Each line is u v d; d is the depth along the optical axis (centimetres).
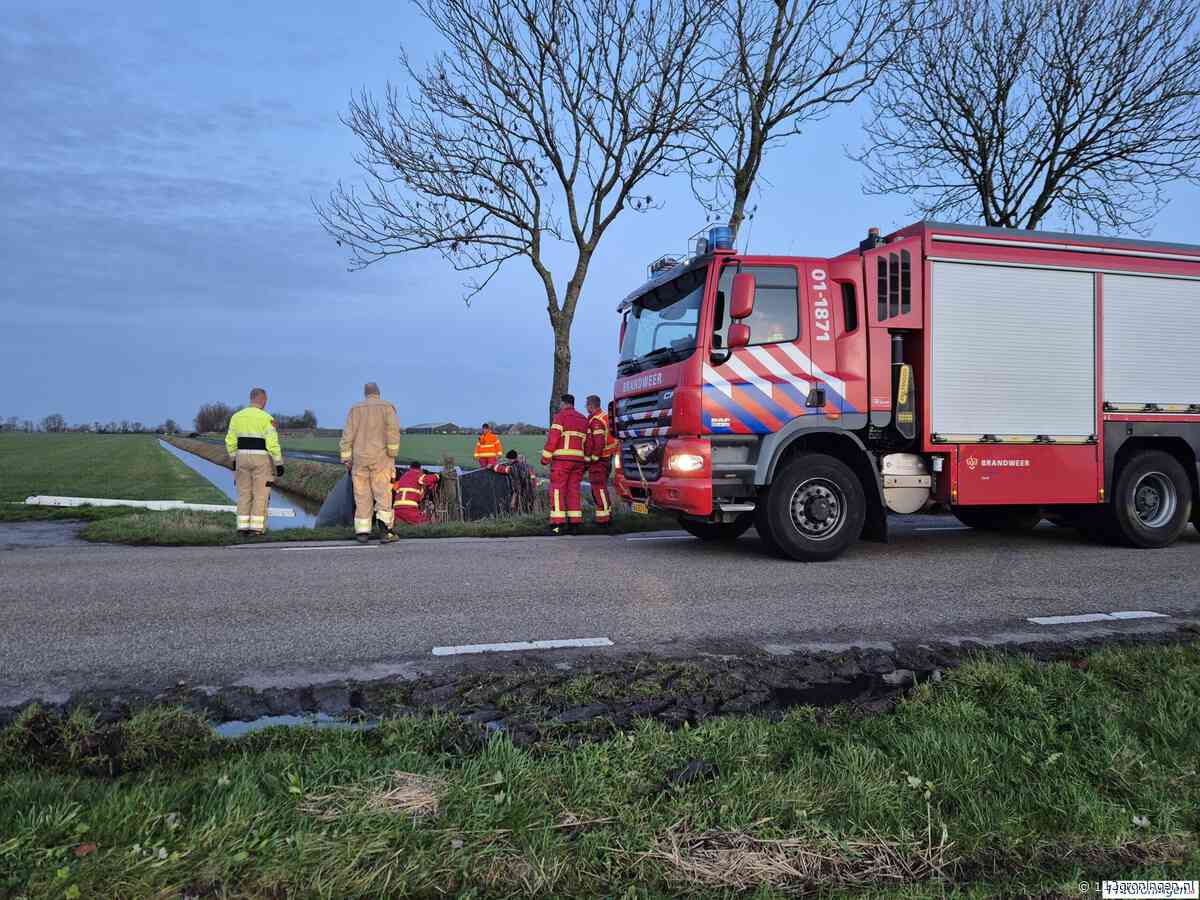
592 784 245
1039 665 377
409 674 378
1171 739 280
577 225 1232
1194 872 204
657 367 772
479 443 1994
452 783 242
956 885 200
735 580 629
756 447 725
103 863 192
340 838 208
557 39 1102
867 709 330
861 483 754
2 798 225
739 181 1216
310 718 320
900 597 567
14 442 7188
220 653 410
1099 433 805
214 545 859
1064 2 1257
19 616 491
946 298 757
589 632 461
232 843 204
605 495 1007
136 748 280
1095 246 806
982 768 259
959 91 1336
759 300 721
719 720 308
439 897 190
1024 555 772
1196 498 857
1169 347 838
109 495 1802
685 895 194
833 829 223
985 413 764
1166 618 509
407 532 953
